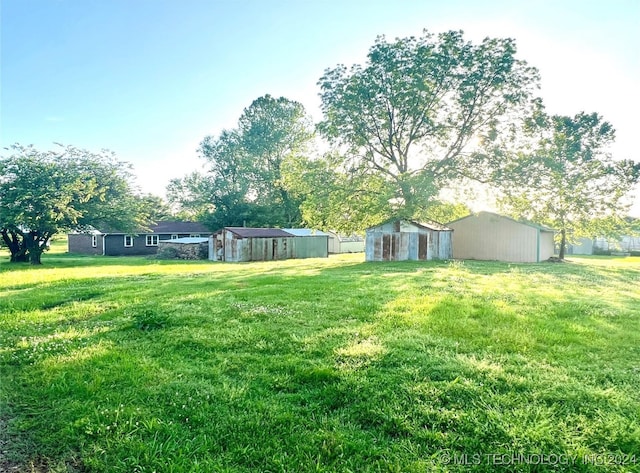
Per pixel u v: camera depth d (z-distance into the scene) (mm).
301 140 43875
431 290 9617
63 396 3670
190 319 6445
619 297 8836
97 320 6664
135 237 35750
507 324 6113
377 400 3477
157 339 5449
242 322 6293
